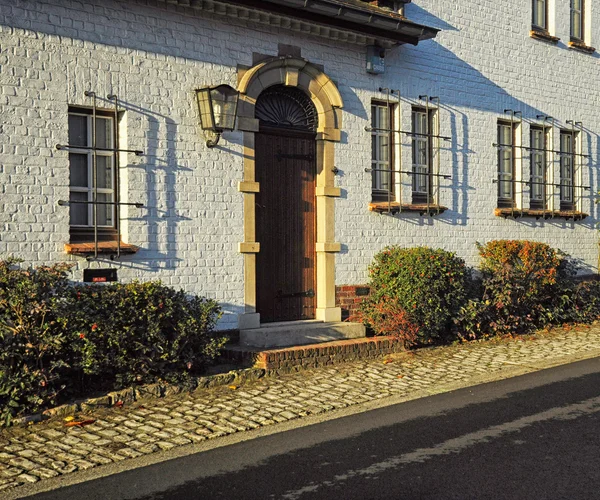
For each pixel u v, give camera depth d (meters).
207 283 9.62
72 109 8.69
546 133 14.73
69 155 8.72
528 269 12.30
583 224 15.36
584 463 5.81
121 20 8.91
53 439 6.55
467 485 5.36
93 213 8.85
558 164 14.81
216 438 6.66
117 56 8.88
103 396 7.59
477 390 8.43
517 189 14.00
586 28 15.68
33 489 5.43
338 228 11.12
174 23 9.37
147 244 9.10
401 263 10.85
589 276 15.45
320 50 10.93
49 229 8.34
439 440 6.47
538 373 9.33
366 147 11.48
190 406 7.61
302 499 5.14
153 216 9.16
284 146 10.67
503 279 12.00
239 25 9.99
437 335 10.94
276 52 10.41
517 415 7.27
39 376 7.10
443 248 12.58
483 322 11.90
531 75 14.30
